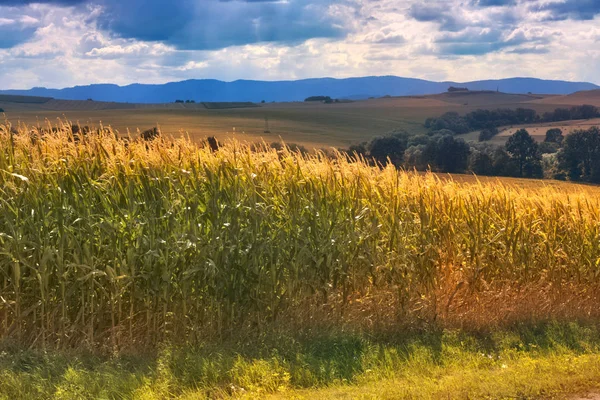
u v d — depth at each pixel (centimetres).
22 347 793
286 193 973
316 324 948
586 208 1272
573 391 651
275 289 938
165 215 845
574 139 11175
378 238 1038
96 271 800
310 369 769
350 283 998
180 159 927
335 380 726
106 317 845
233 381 714
